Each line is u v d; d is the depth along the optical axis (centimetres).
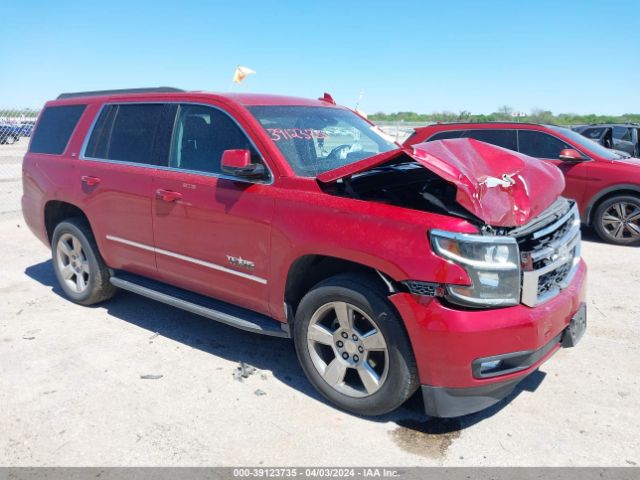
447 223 301
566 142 866
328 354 375
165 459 307
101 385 386
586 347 450
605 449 317
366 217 323
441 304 301
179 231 425
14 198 1219
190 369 412
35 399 367
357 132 466
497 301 301
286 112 430
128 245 471
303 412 355
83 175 502
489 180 324
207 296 443
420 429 338
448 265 295
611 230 837
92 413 351
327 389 360
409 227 307
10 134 2259
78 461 305
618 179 809
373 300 322
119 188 467
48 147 556
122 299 566
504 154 375
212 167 411
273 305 377
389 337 319
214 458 308
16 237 859
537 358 320
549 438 328
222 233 395
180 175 425
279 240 361
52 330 482
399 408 363
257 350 449
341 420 347
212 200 398
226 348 452
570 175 851
